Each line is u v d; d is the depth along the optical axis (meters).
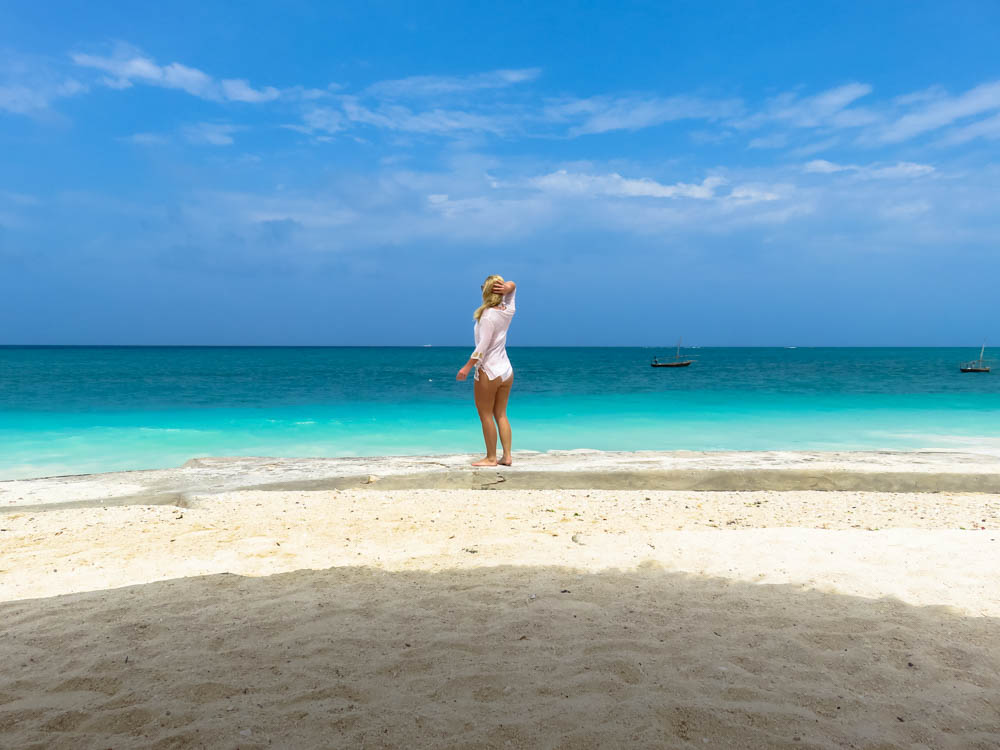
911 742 2.36
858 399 21.61
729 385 28.78
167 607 3.81
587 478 7.57
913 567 4.39
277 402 20.11
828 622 3.45
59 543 5.31
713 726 2.47
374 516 6.16
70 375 33.91
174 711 2.62
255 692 2.78
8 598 4.05
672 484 7.62
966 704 2.63
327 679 2.89
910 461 8.26
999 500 6.95
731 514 6.32
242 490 7.05
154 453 11.56
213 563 4.75
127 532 5.62
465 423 15.45
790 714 2.54
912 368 51.34
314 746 2.37
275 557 4.92
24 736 2.45
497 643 3.25
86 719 2.57
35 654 3.18
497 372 7.80
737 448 12.35
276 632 3.42
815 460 8.31
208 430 14.11
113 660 3.09
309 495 6.97
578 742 2.37
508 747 2.35
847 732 2.42
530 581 4.23
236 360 70.50
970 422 15.77
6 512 6.32
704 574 4.33
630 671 2.92
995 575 4.20
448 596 3.94
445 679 2.88
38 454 11.34
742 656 3.06
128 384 27.06
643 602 3.81
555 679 2.86
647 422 15.77
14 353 112.69
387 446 12.42
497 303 7.78
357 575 4.41
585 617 3.58
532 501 6.83
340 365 54.91
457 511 6.38
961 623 3.43
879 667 2.94
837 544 4.98
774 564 4.52
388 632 3.41
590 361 77.12
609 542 5.17
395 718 2.55
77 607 3.84
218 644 3.28
